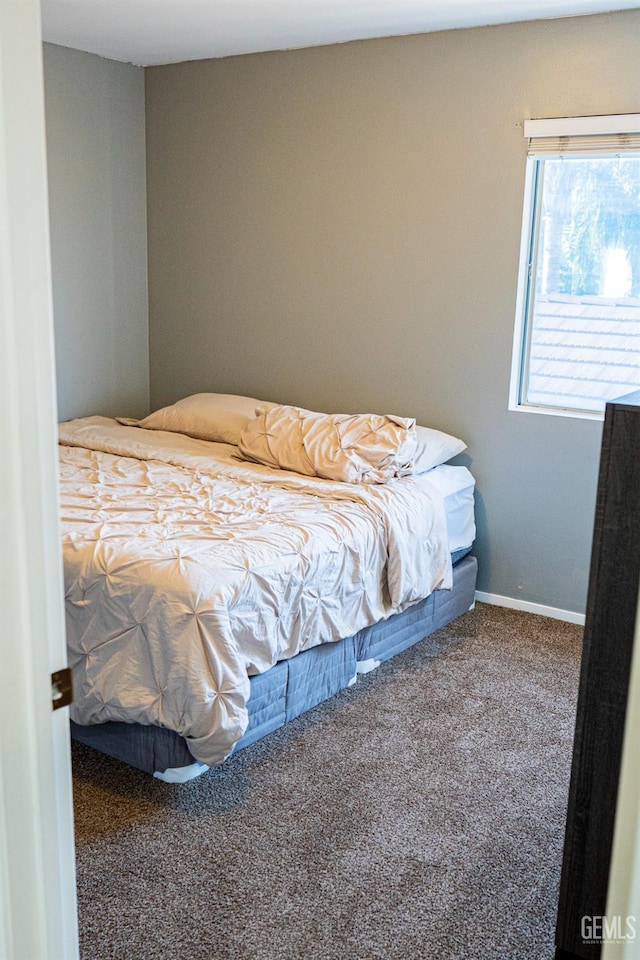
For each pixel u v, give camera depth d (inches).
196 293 199.6
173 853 94.7
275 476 150.8
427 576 142.9
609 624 68.3
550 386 164.1
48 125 178.9
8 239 41.1
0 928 45.4
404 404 174.9
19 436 42.8
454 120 159.6
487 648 149.6
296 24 155.9
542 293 161.6
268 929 84.0
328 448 152.8
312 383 186.2
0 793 44.6
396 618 142.6
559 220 157.6
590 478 156.5
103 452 168.7
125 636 104.3
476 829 100.6
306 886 90.1
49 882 47.4
